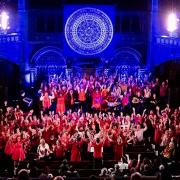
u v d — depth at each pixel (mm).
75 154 34844
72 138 35344
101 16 45969
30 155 35906
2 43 47000
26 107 43625
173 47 47812
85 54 46281
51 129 36906
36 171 27516
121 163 32438
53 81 44312
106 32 46188
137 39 47875
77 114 38812
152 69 47812
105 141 36250
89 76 45906
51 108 42969
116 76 45000
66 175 27922
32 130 37125
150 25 47812
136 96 43125
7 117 39812
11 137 35250
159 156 35375
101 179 21172
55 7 47438
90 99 43219
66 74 46750
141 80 45125
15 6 47531
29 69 47219
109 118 38000
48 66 47531
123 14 47688
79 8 45781
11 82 47688
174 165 32344
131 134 37469
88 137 35844
